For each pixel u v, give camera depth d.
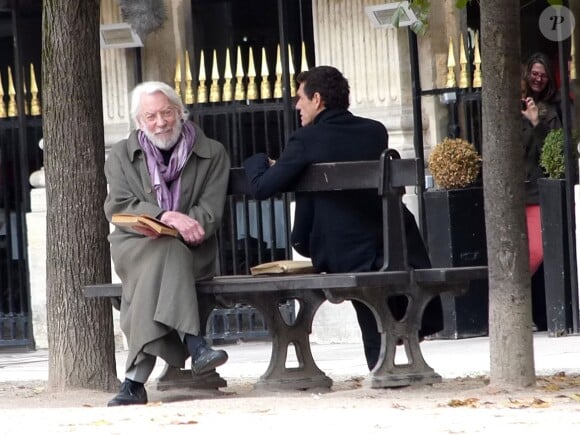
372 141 31.88
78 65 34.16
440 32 47.19
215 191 31.55
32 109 51.00
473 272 31.39
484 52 30.39
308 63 50.22
